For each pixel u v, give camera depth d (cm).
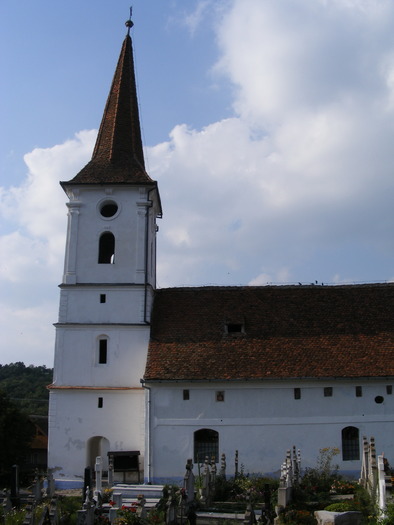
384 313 3822
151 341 3653
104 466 3588
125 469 3434
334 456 3338
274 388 3428
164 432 3391
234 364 3472
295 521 2309
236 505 2775
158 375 3422
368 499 2569
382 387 3422
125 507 2495
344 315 3812
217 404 3422
